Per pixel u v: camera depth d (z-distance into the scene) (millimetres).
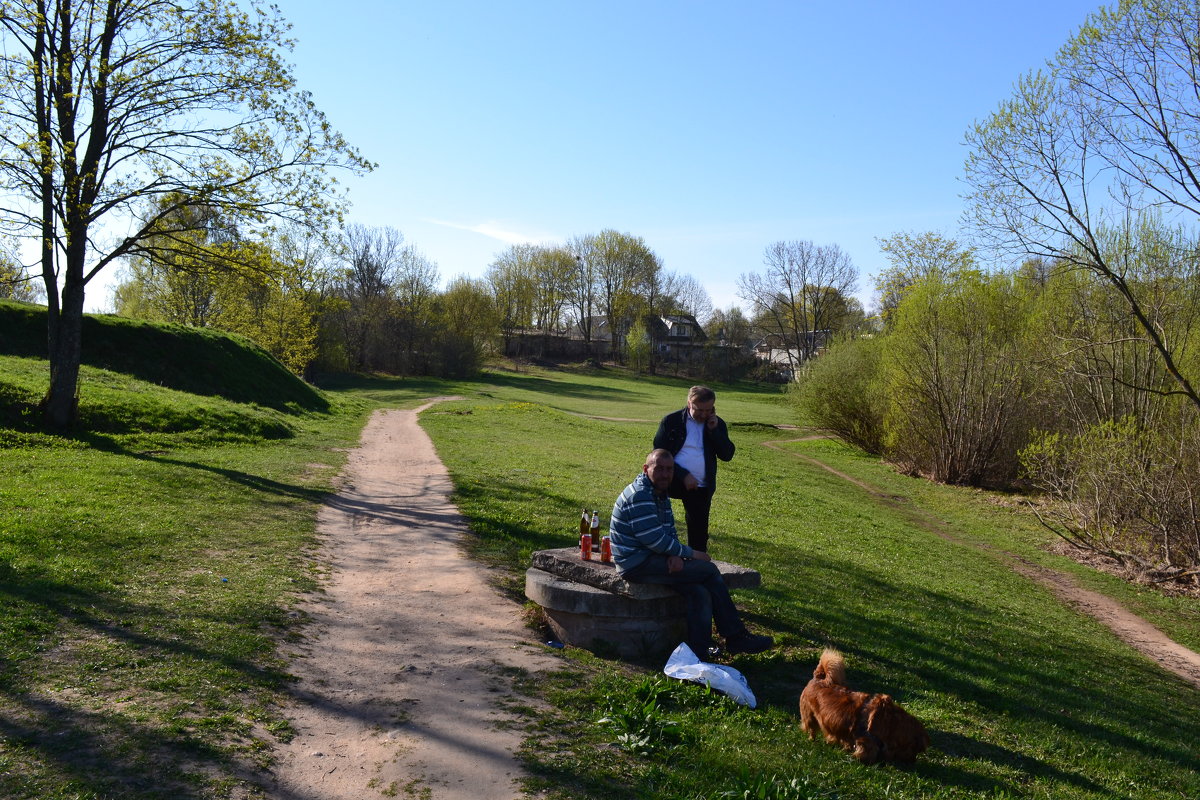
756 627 8383
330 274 41188
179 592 7684
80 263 18141
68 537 9172
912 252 38125
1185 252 21547
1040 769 5848
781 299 95562
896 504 26562
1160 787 6020
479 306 87438
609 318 113688
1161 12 16250
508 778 4617
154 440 19094
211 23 18141
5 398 18188
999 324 31984
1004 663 8875
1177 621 14781
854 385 39625
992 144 18656
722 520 16188
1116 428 20625
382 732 5172
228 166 18828
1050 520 24078
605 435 36406
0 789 3920
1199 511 18312
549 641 7508
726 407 67875
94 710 4910
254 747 4746
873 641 8531
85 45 17453
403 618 7812
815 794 4625
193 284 45625
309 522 12328
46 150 16609
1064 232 18672
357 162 19766
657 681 6219
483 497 15750
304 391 35219
